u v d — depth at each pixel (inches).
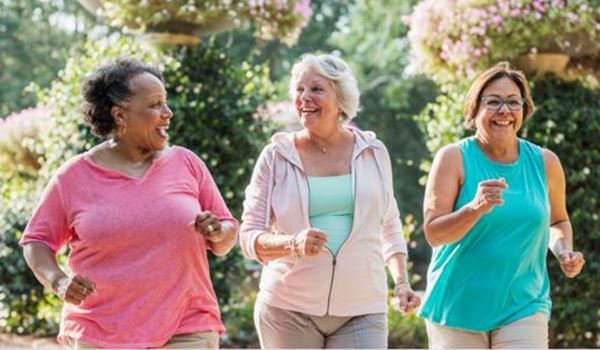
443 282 194.2
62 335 169.0
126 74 172.2
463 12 361.4
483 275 191.5
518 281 191.5
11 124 426.9
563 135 362.6
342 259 189.0
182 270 167.5
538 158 199.3
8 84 926.4
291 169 192.5
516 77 197.9
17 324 387.5
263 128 389.1
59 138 367.9
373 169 194.2
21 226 380.5
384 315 192.9
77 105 365.1
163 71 376.8
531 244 192.1
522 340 189.0
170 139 369.7
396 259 198.8
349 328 190.7
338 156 194.2
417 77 912.9
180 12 372.5
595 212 362.9
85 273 166.4
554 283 359.9
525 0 354.3
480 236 191.3
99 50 377.4
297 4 396.5
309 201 190.2
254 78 394.9
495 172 195.9
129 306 165.8
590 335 364.5
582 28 358.0
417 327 386.0
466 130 368.8
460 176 196.2
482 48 361.4
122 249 166.2
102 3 389.7
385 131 937.5
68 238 171.0
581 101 367.2
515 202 192.4
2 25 937.5
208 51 385.4
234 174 377.1
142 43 384.8
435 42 371.6
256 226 191.3
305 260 188.4
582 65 371.2
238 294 412.2
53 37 946.1
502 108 195.2
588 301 360.8
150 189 169.0
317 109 191.8
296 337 190.4
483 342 193.2
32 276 381.7
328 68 192.5
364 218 190.5
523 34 357.4
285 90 912.3
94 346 165.5
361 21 948.6
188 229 167.3
